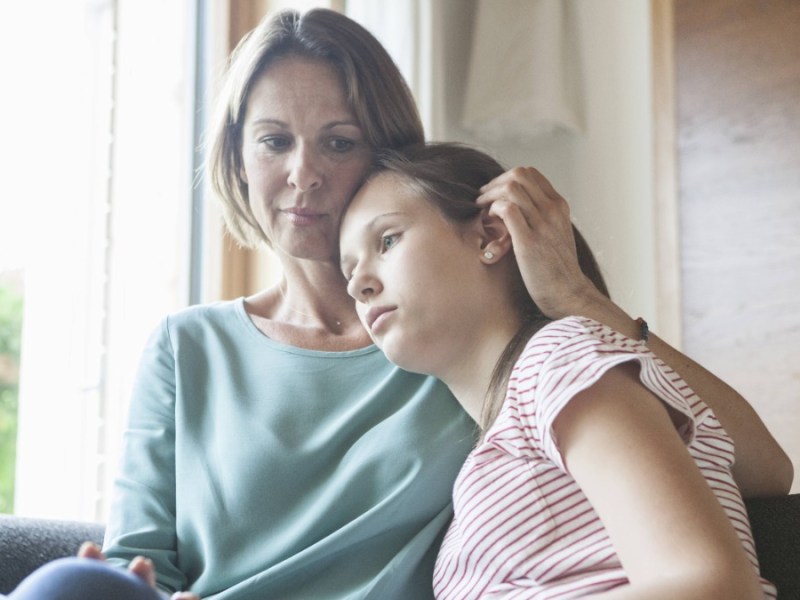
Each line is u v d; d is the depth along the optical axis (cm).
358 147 124
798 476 212
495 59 249
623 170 248
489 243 110
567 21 256
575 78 255
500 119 247
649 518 80
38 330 218
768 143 221
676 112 236
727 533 79
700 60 233
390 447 119
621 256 247
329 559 116
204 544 119
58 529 122
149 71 222
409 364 110
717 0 230
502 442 99
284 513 119
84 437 217
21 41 210
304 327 133
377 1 226
